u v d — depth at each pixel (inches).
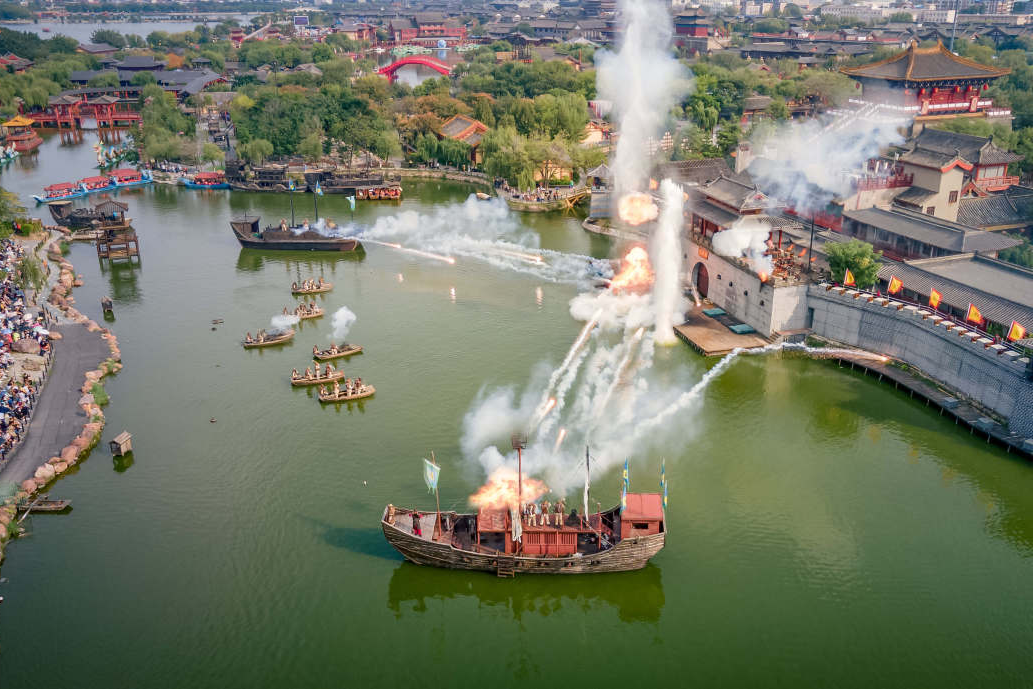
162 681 2598.4
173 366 4685.0
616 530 3058.6
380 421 4047.7
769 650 2721.5
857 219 5629.9
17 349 4626.0
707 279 5502.0
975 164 6225.4
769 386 4350.4
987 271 4739.2
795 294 4810.5
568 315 5374.0
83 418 4020.7
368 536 3230.8
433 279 6087.6
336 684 2615.7
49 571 3043.8
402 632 2815.0
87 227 7372.1
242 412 4148.6
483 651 2751.0
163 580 3006.9
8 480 3489.2
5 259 5984.3
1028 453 3627.0
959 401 4052.7
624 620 2856.8
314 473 3624.5
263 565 3078.2
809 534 3230.8
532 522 2984.7
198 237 7224.4
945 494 3464.6
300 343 4987.7
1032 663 2652.6
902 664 2655.0
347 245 6717.5
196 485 3548.2
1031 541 3191.4
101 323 5319.9
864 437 3875.5
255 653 2711.6
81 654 2687.0
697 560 3105.3
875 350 4576.8
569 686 2620.6
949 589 2955.2
